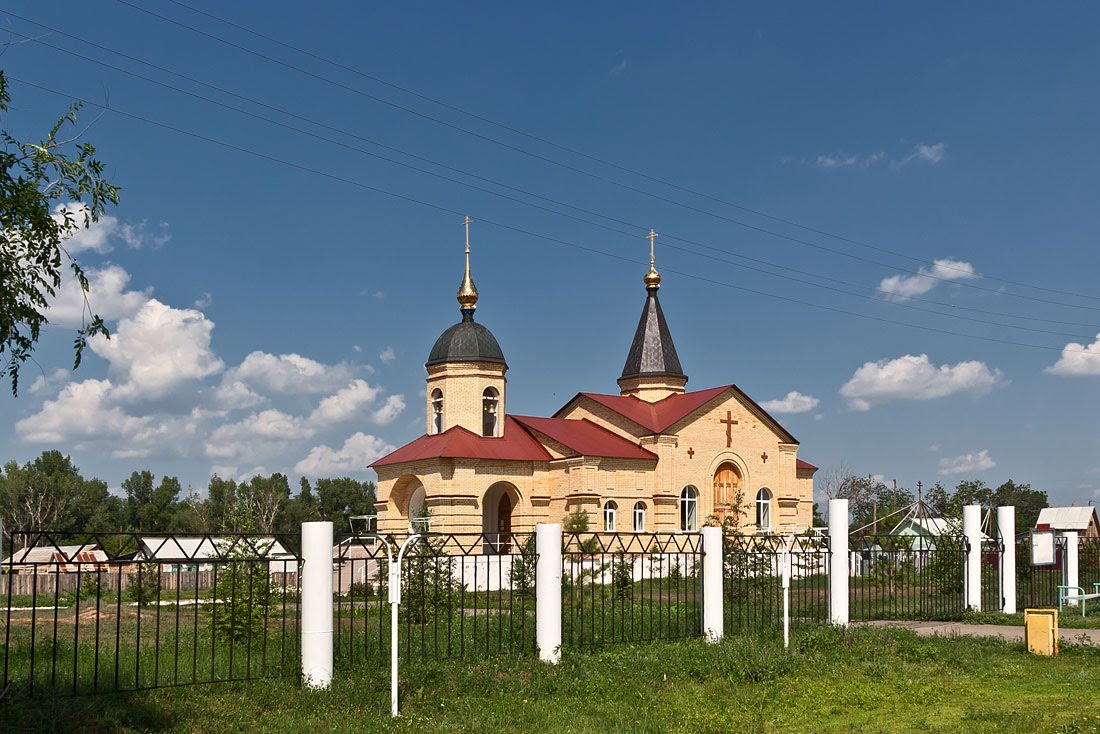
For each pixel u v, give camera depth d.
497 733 11.07
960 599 24.03
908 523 45.47
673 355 52.25
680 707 12.56
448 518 41.91
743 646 15.77
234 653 17.02
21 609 30.16
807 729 11.44
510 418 46.38
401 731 11.09
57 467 97.00
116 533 12.23
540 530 15.39
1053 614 16.56
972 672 14.87
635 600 26.20
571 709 12.48
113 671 14.72
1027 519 100.38
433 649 16.23
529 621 19.73
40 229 10.32
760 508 48.69
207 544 46.44
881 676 14.49
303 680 13.13
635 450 45.41
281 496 92.38
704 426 47.00
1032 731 11.02
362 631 19.12
